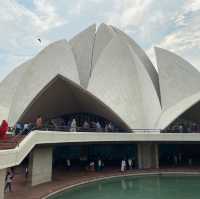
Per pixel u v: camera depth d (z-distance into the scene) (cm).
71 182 1375
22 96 2184
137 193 1141
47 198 1024
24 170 1816
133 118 2219
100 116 2516
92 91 2305
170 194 1110
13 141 1044
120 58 2472
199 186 1305
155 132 2138
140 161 2045
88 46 2870
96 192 1181
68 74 2384
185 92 2406
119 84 2355
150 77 2678
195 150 2648
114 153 2431
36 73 2281
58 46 2508
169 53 2608
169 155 2562
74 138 1513
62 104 2433
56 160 2459
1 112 2198
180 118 2531
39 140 1187
